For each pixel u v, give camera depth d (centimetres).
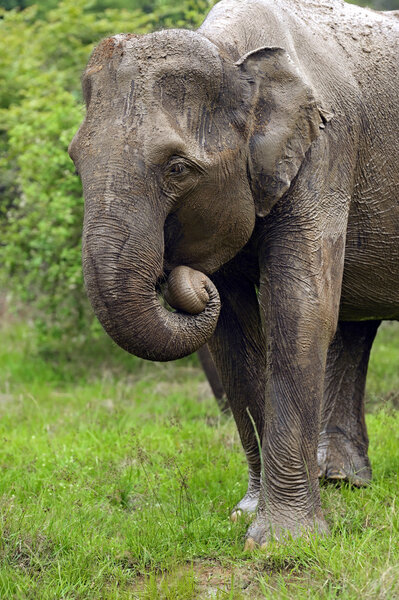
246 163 805
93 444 1229
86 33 2561
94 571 785
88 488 995
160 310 751
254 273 912
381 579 689
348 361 1109
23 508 911
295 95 810
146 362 1903
